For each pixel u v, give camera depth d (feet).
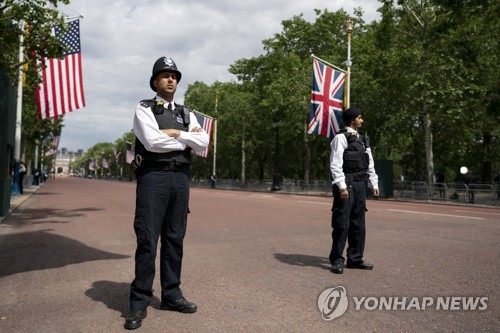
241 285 13.96
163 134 10.57
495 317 10.96
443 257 18.83
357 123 16.94
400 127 98.73
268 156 179.01
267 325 10.27
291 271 16.07
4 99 34.58
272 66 138.21
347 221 15.98
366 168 16.67
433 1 75.31
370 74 101.65
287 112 119.14
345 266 17.06
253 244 22.41
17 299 12.41
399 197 86.94
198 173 226.17
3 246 21.90
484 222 33.83
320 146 147.23
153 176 10.85
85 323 10.38
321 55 126.00
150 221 10.77
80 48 43.75
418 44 85.46
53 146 152.25
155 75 11.20
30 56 39.29
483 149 113.91
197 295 12.78
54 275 15.44
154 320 10.62
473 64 79.77
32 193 79.20
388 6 85.30
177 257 11.37
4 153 35.01
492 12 76.18
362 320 10.69
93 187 127.24
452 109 76.69
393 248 21.16
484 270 16.22
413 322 10.57
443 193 76.89
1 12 37.01
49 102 42.09
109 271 16.07
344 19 124.77
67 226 30.45
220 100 173.78
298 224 31.81
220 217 36.83
